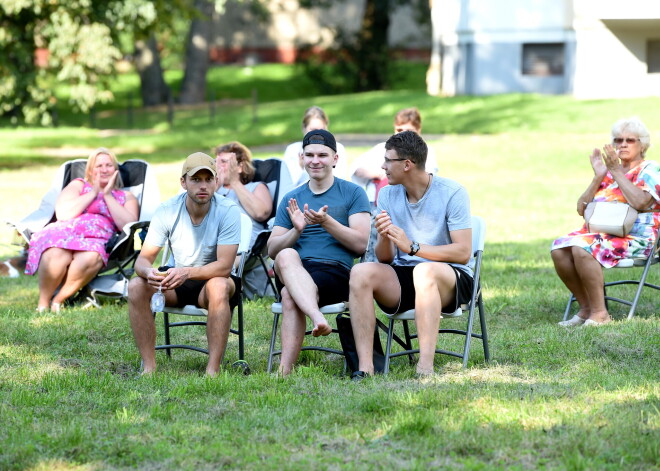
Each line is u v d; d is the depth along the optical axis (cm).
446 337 1162
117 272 1419
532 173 3173
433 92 5428
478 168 3288
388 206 1019
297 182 1430
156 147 4128
